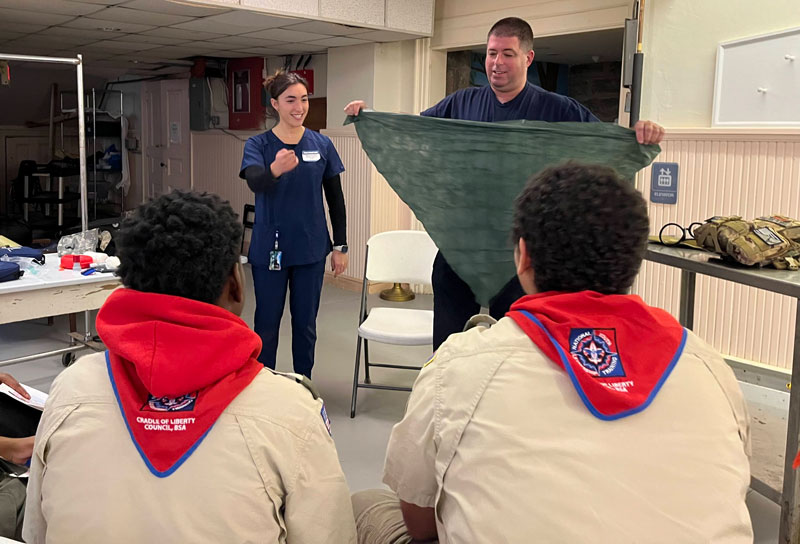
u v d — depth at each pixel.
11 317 3.15
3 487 1.70
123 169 9.81
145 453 1.03
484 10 5.38
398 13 5.38
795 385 1.98
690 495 0.98
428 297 6.20
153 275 1.10
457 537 1.02
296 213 3.22
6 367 4.08
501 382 1.05
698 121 3.95
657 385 1.03
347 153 6.38
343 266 3.48
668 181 4.04
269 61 7.40
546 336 1.06
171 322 1.06
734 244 2.13
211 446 1.04
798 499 2.04
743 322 3.84
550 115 2.64
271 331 3.33
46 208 8.66
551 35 5.00
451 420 1.07
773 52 3.55
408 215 6.34
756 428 2.82
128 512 1.01
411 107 6.07
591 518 0.95
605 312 1.08
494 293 2.66
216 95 8.26
